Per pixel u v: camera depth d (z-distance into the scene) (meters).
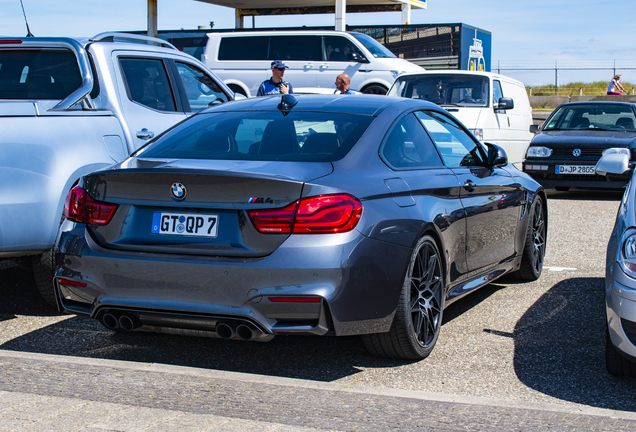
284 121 3.72
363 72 14.48
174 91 6.07
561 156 10.77
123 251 3.19
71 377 3.00
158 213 3.16
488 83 11.33
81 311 3.34
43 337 4.05
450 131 4.42
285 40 15.14
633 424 2.57
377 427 2.51
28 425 2.51
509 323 4.29
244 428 2.49
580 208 9.80
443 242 3.71
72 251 3.29
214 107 4.20
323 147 3.43
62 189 4.28
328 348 3.83
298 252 2.94
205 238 3.06
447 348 3.81
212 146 3.56
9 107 4.22
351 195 3.09
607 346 3.27
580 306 4.68
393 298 3.24
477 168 4.50
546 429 2.51
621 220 3.46
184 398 2.77
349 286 3.00
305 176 3.08
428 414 2.64
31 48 5.73
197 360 3.66
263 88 9.91
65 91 5.68
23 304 4.80
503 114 11.54
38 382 2.94
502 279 5.51
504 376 3.37
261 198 2.99
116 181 3.22
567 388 3.21
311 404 2.72
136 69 5.75
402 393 2.85
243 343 3.93
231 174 2.99
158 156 3.54
